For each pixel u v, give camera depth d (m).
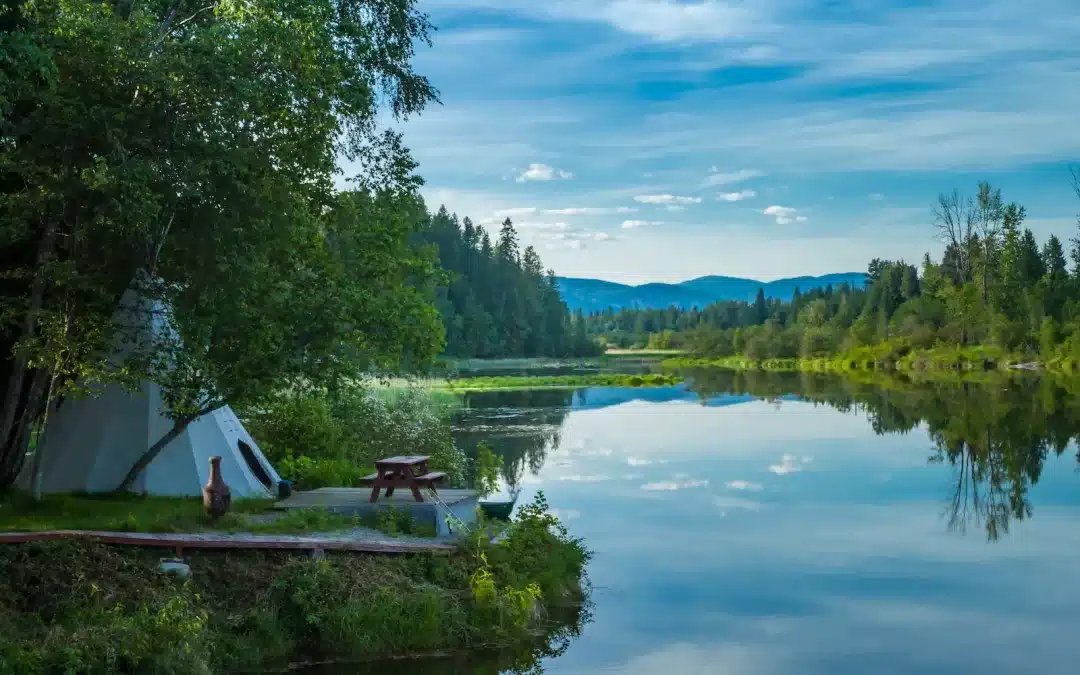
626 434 43.50
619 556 20.09
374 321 18.69
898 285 152.38
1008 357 104.75
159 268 17.89
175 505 17.16
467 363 138.12
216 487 15.56
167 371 16.86
